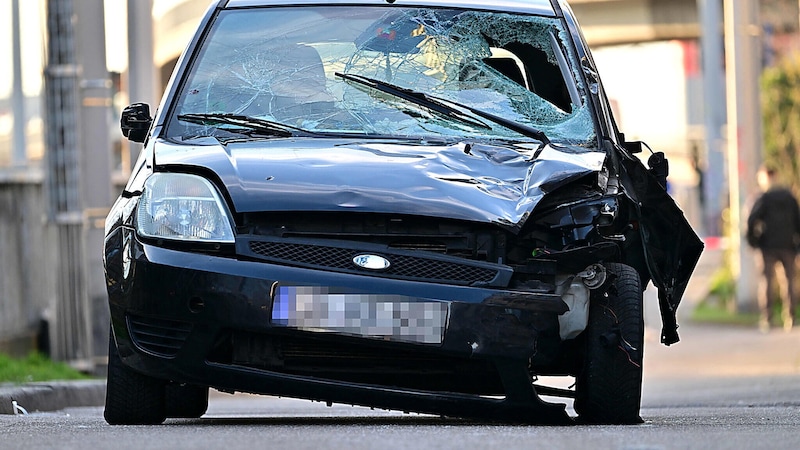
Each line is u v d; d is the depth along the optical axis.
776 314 57.84
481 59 16.86
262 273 13.84
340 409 22.53
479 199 14.31
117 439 12.45
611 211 14.36
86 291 31.64
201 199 14.35
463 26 17.16
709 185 103.06
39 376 25.97
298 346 13.99
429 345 13.73
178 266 13.98
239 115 16.11
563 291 14.29
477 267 13.96
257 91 16.42
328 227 14.20
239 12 17.39
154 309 14.04
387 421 16.52
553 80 16.75
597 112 16.41
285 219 14.21
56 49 31.58
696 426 14.23
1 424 15.08
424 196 14.27
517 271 14.12
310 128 15.98
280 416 18.56
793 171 64.69
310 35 17.03
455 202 14.23
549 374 14.96
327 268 13.89
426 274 13.92
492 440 12.10
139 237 14.32
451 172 14.70
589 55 17.23
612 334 14.35
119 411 15.12
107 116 32.41
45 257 37.94
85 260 31.69
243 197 14.23
